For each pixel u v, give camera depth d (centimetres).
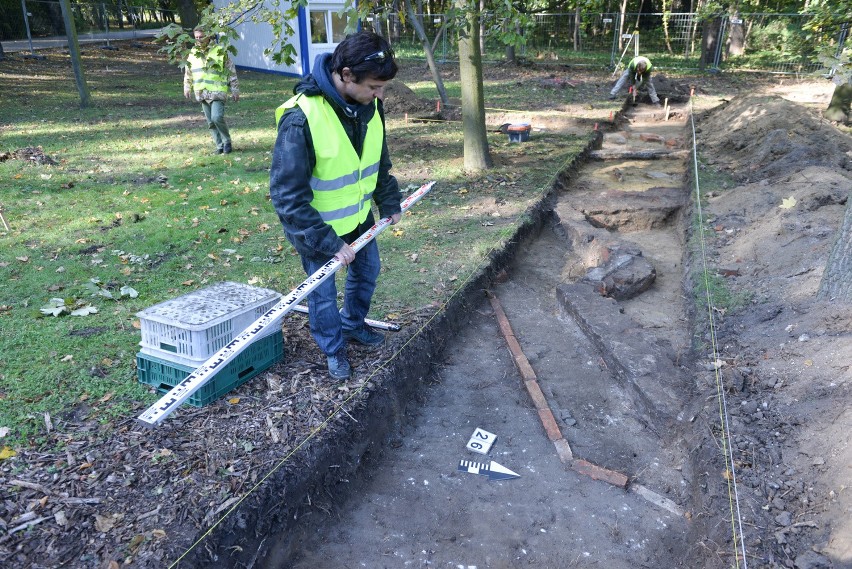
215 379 356
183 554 256
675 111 1561
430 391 449
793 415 368
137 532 265
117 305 481
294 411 357
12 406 344
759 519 306
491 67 2397
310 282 323
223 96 944
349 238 365
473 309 552
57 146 1004
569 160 982
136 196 757
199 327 335
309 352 418
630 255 629
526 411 434
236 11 603
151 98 1569
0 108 1351
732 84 2028
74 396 357
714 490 332
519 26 916
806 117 999
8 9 2589
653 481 374
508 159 988
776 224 625
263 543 288
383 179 384
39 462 302
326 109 312
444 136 1155
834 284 448
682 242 712
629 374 448
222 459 313
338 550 315
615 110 1471
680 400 419
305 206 317
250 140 1084
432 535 329
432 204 770
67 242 603
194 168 895
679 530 338
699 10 2203
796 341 429
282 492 304
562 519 343
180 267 561
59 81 1806
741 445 355
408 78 2077
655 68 2420
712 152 1046
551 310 579
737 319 489
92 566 248
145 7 3500
